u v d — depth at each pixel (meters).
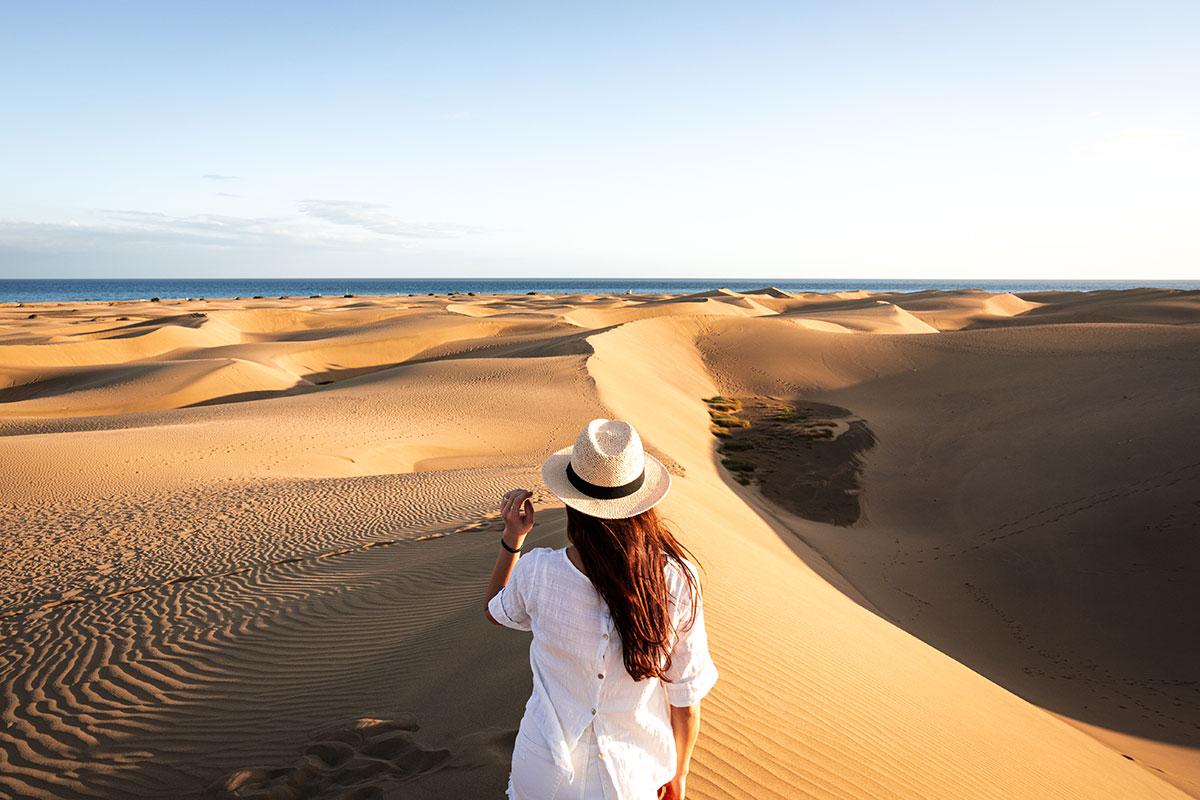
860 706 5.31
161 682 6.51
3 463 18.88
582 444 1.95
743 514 18.84
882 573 19.06
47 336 64.06
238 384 45.72
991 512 23.47
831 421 37.66
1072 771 6.98
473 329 74.25
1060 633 16.11
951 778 4.86
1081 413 31.39
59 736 5.61
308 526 13.59
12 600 10.09
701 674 1.98
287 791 4.11
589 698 1.96
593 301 134.38
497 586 2.18
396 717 4.71
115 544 12.80
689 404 40.09
